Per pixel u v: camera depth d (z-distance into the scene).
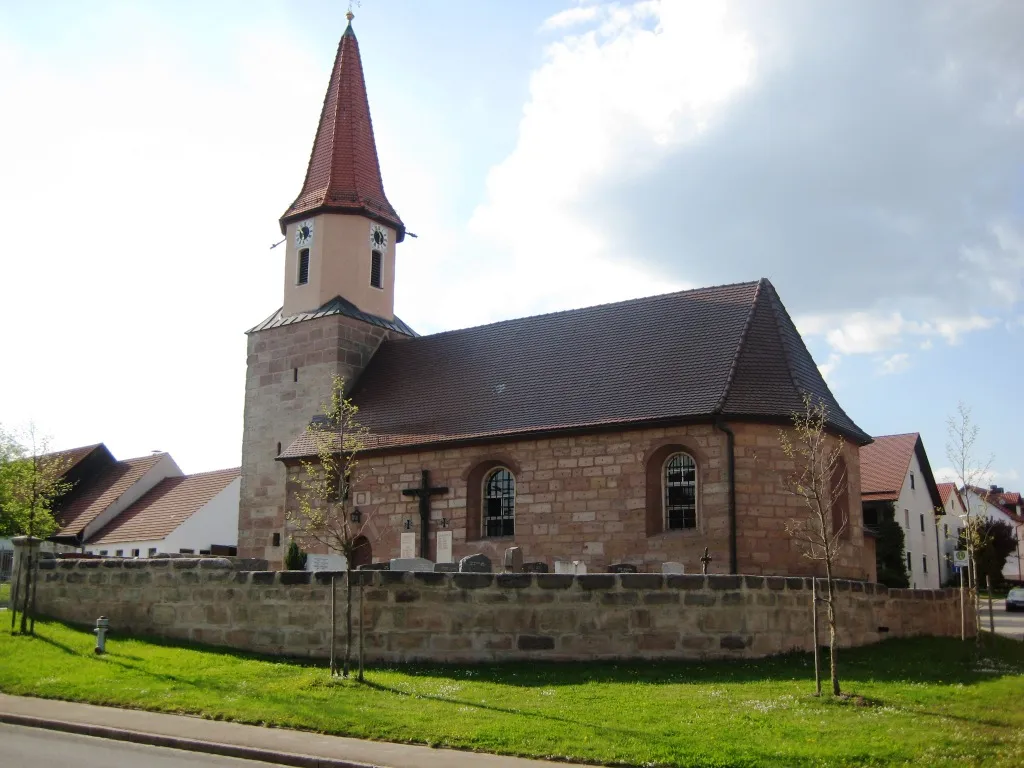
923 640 26.38
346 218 43.47
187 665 21.42
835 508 31.98
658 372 32.69
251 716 16.64
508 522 34.06
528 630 21.42
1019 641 29.47
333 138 44.66
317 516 28.47
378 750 14.40
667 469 31.23
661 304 35.78
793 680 19.41
